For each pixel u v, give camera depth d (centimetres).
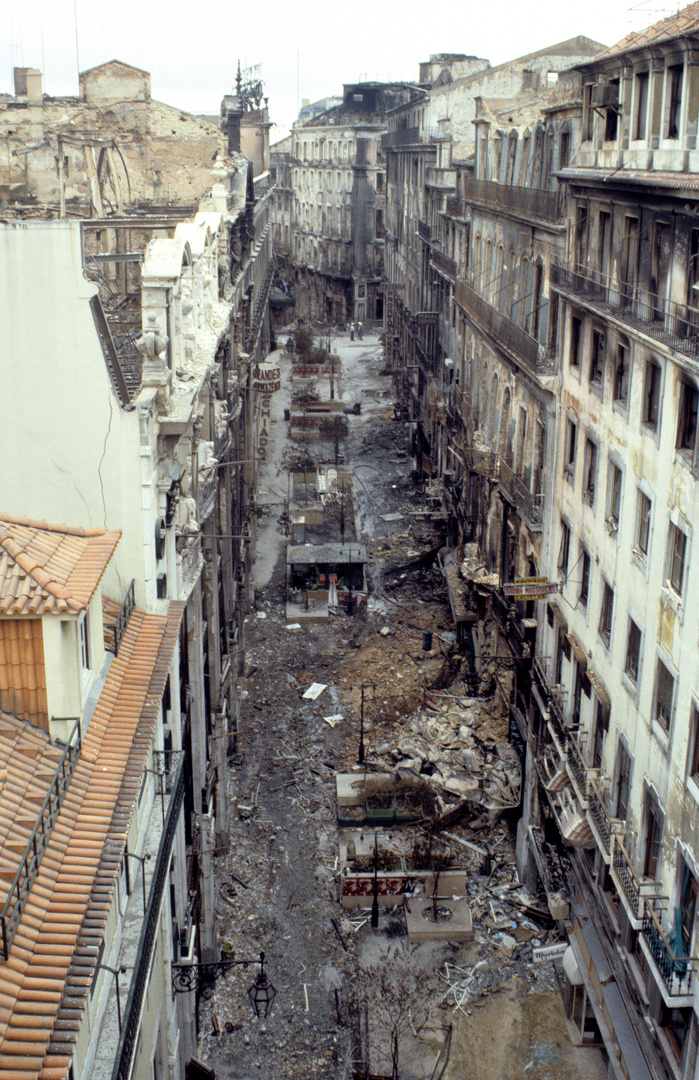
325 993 2653
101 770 1434
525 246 3434
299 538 5194
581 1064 2456
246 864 3114
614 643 2366
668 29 2155
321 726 3859
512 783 3394
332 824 3306
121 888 1630
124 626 1794
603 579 2473
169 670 1992
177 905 2181
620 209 2395
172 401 2097
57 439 1881
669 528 1995
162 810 1916
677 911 1884
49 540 1526
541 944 2823
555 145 3081
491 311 3838
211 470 2770
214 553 2938
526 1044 2506
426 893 2972
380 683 4156
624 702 2280
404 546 5534
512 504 3538
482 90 5300
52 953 1124
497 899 3000
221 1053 2455
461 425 4797
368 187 10600
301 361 9388
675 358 1906
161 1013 1934
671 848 1947
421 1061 2452
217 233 3316
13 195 4128
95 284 1820
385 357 9556
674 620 1956
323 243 11550
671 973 1827
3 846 1198
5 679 1393
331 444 7325
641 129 2325
